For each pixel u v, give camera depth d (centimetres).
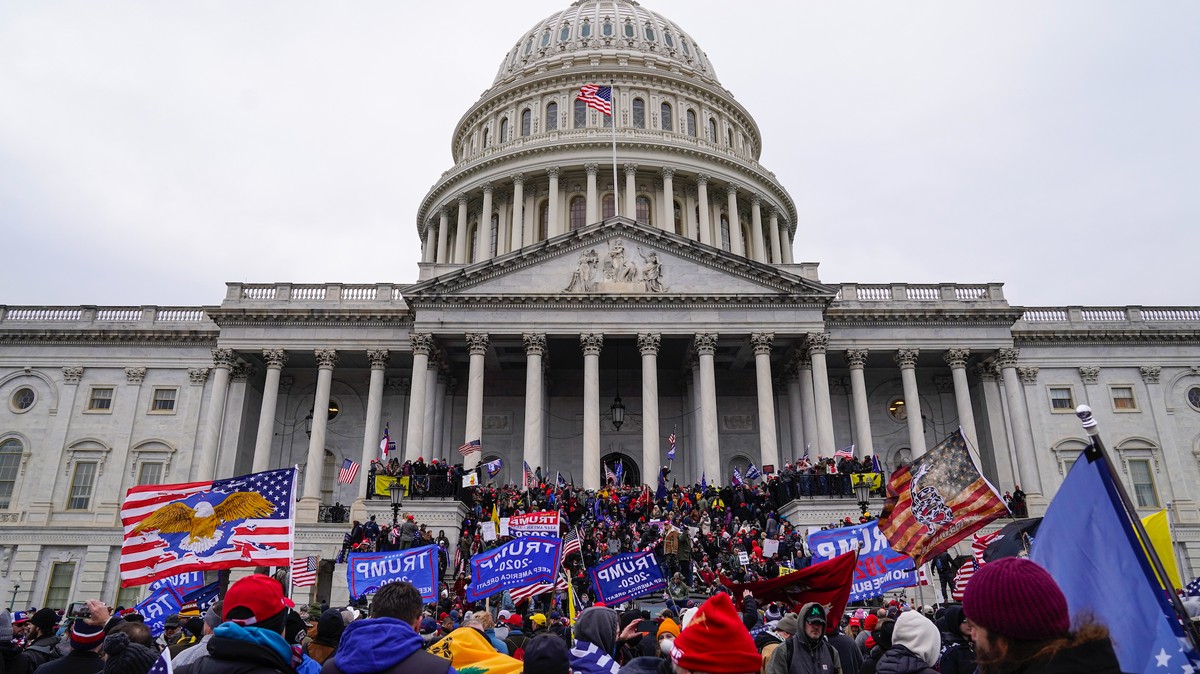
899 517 1434
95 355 5706
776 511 4228
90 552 5275
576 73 7981
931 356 5512
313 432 5138
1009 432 5291
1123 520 562
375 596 720
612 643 891
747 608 1350
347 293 5622
